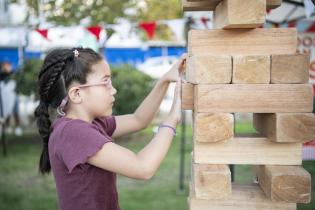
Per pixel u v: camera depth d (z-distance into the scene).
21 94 7.04
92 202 1.25
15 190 4.39
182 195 4.09
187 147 6.48
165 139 1.19
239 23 1.04
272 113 1.11
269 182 1.10
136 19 7.35
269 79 1.08
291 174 1.07
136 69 7.68
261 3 1.03
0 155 6.25
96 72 1.29
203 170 1.11
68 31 4.85
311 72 3.39
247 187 1.23
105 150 1.17
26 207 3.82
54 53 1.36
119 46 8.25
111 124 1.57
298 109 1.08
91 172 1.24
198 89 1.08
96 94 1.28
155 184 4.53
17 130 8.12
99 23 6.45
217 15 1.23
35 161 5.79
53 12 5.93
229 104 1.09
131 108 7.00
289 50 1.11
